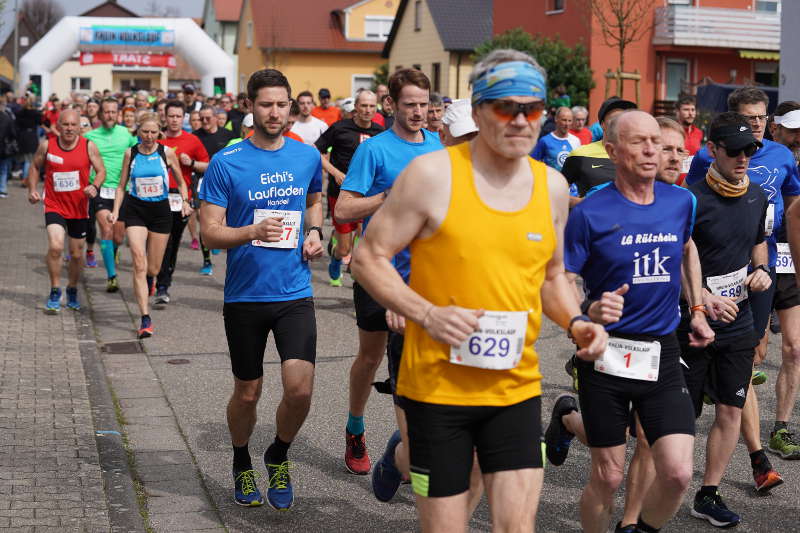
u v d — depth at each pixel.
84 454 6.14
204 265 13.98
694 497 5.74
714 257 5.42
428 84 5.76
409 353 3.65
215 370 8.65
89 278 13.45
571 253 4.55
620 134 4.50
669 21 35.19
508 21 39.66
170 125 13.25
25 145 27.56
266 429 7.04
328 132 11.37
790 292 6.73
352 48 61.31
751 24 35.97
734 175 5.33
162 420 7.16
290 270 5.44
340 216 5.70
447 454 3.60
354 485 5.96
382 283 3.52
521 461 3.63
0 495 5.38
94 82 89.38
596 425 4.55
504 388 3.62
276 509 5.51
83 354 9.04
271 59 60.91
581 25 35.62
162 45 38.62
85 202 11.06
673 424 4.45
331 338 10.07
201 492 5.77
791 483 6.11
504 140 3.42
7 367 8.32
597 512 4.66
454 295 3.51
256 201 5.46
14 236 17.47
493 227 3.48
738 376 5.40
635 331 4.52
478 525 5.37
